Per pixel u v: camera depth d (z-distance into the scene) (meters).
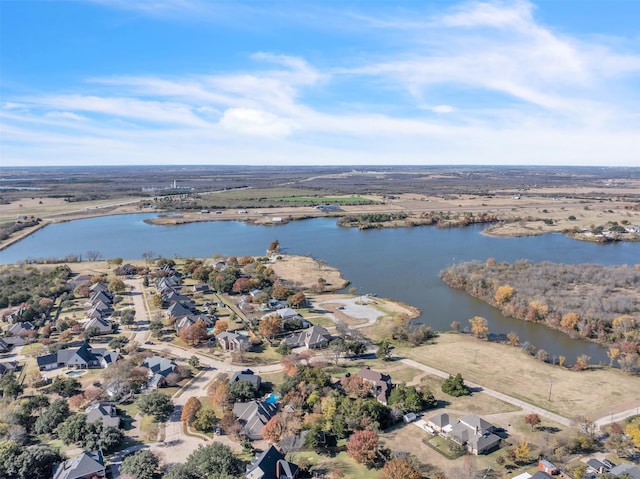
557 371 132.38
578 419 102.75
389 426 104.31
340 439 98.50
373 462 90.69
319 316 178.12
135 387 119.31
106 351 140.88
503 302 189.50
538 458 91.69
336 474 87.00
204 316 169.12
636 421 103.25
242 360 139.00
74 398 111.56
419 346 151.25
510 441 97.38
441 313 185.62
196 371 132.00
